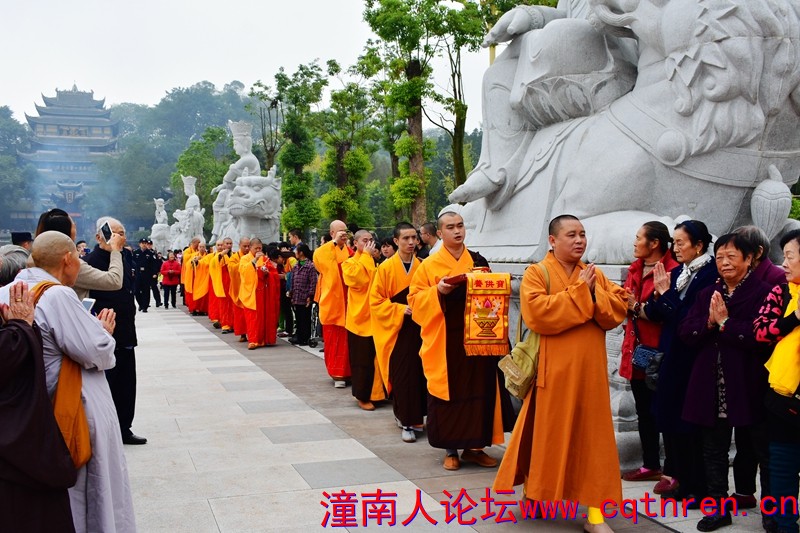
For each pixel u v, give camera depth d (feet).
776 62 16.92
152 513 13.55
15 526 9.37
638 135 18.90
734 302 12.37
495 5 61.31
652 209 19.04
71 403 10.25
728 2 16.76
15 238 21.04
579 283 12.08
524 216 21.84
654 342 14.66
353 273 22.75
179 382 27.55
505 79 23.43
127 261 18.54
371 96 79.20
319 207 81.41
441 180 118.42
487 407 16.07
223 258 45.65
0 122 259.60
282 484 15.28
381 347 19.94
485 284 15.44
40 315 10.19
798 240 11.40
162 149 262.88
